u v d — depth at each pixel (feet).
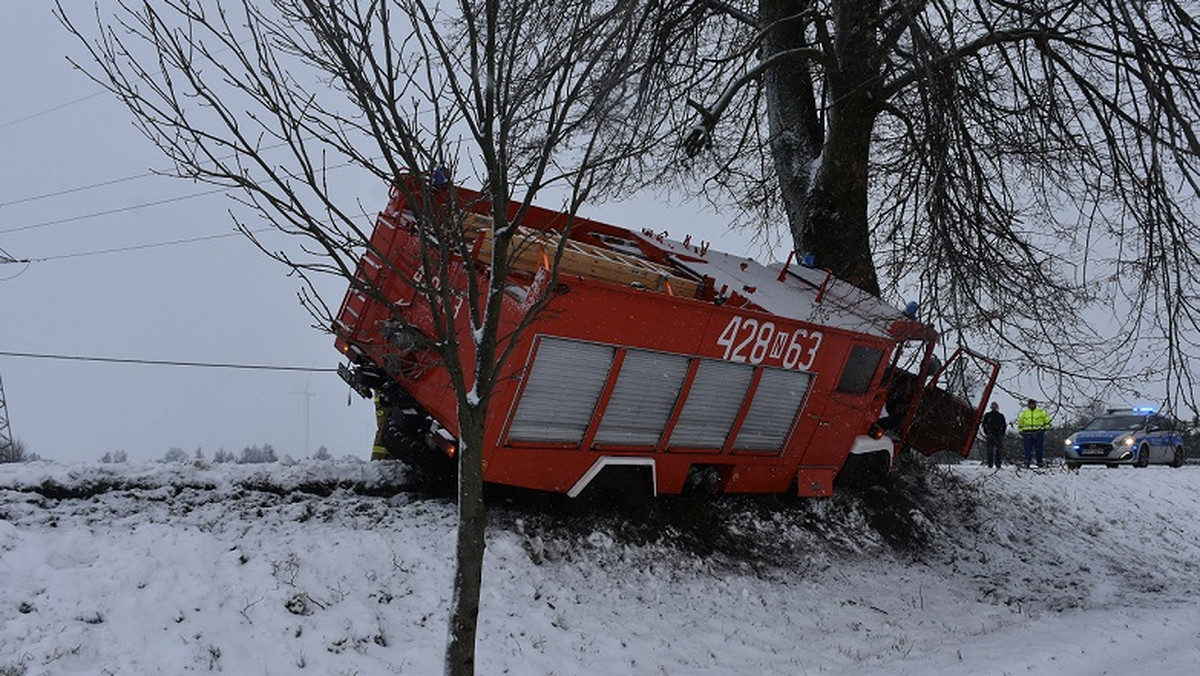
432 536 30.94
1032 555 50.85
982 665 28.76
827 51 48.52
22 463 31.60
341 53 16.47
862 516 45.85
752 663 29.96
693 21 49.39
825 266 50.96
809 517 43.80
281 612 24.48
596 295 31.86
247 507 31.09
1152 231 37.29
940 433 50.01
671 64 47.26
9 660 20.17
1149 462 89.45
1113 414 92.84
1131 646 33.81
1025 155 44.27
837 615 36.09
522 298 30.73
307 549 27.78
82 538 25.58
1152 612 40.83
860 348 42.09
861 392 43.29
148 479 31.78
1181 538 63.41
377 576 27.66
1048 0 41.50
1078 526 58.03
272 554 26.89
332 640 24.13
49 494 29.68
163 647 22.08
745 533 40.01
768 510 42.47
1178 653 33.27
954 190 41.91
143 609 23.08
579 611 30.17
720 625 32.37
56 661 20.66
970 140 43.19
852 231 50.93
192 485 32.32
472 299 17.98
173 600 23.65
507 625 27.55
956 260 39.99
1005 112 44.60
